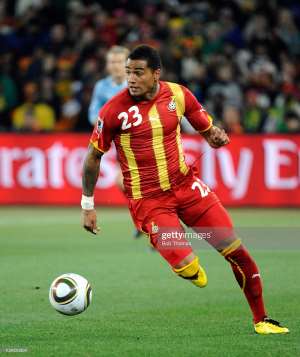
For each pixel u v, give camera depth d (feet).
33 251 130.21
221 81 210.59
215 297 96.63
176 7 237.04
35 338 76.79
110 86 139.54
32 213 179.22
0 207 189.98
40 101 210.38
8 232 151.94
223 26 229.86
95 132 76.33
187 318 85.35
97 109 141.49
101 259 122.93
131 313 87.86
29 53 229.86
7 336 77.61
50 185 190.90
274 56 229.86
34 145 190.70
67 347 73.00
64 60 219.61
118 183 134.82
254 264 77.36
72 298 75.66
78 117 206.69
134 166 77.05
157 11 235.81
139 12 240.53
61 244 137.69
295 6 248.32
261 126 202.69
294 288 101.24
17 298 95.81
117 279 107.65
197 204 77.05
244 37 231.30
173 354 70.13
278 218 168.35
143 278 108.58
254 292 77.61
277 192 189.06
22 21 234.99
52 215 175.63
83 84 209.15
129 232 152.56
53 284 76.59
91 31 222.69
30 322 83.71
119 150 77.56
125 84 138.92
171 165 76.79
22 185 191.42
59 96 213.05
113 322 83.71
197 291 100.22
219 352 70.69
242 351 71.00
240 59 222.07
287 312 87.51
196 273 75.25
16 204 191.62
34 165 190.90
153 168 76.64
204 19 234.99
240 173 189.06
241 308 90.27
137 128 75.97
